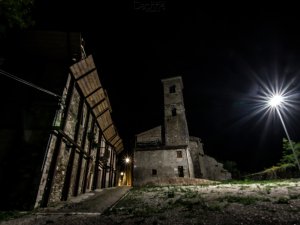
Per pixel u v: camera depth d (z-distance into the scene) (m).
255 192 11.06
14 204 9.65
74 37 13.56
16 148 11.05
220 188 15.09
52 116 12.20
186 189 16.25
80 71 14.74
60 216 8.12
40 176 10.41
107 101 20.98
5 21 8.37
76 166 15.88
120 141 33.19
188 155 33.34
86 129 17.73
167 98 41.53
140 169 32.72
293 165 21.56
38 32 13.04
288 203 7.53
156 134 37.84
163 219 6.73
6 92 12.66
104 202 11.97
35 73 13.47
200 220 6.29
